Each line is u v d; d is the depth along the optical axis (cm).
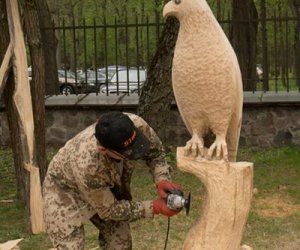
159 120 846
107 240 367
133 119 330
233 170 321
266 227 605
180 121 998
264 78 1070
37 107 626
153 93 838
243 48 1215
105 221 364
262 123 988
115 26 1007
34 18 607
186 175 823
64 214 337
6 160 970
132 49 2047
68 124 1021
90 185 307
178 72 310
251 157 923
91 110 1010
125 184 350
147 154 346
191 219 631
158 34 975
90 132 317
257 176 817
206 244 329
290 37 1652
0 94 600
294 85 1662
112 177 322
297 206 683
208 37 304
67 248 335
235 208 324
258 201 702
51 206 340
